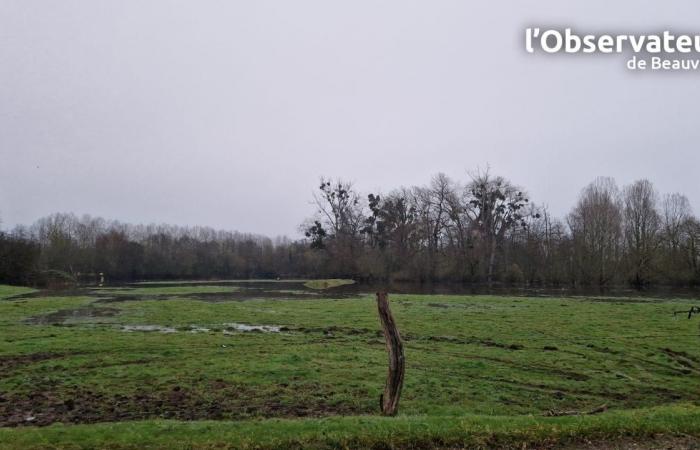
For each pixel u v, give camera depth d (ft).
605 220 254.47
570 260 262.47
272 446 29.01
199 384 50.24
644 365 62.13
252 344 72.02
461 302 146.51
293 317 105.29
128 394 46.85
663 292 202.39
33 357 61.62
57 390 47.93
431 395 48.29
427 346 73.31
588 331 86.84
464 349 71.00
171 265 372.38
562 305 135.64
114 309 120.26
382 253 307.78
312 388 49.44
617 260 254.27
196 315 107.96
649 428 32.27
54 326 88.89
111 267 342.23
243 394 47.21
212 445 28.81
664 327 91.45
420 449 29.63
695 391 51.52
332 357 63.16
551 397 48.73
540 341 77.41
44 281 254.88
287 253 420.77
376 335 82.64
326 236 313.73
